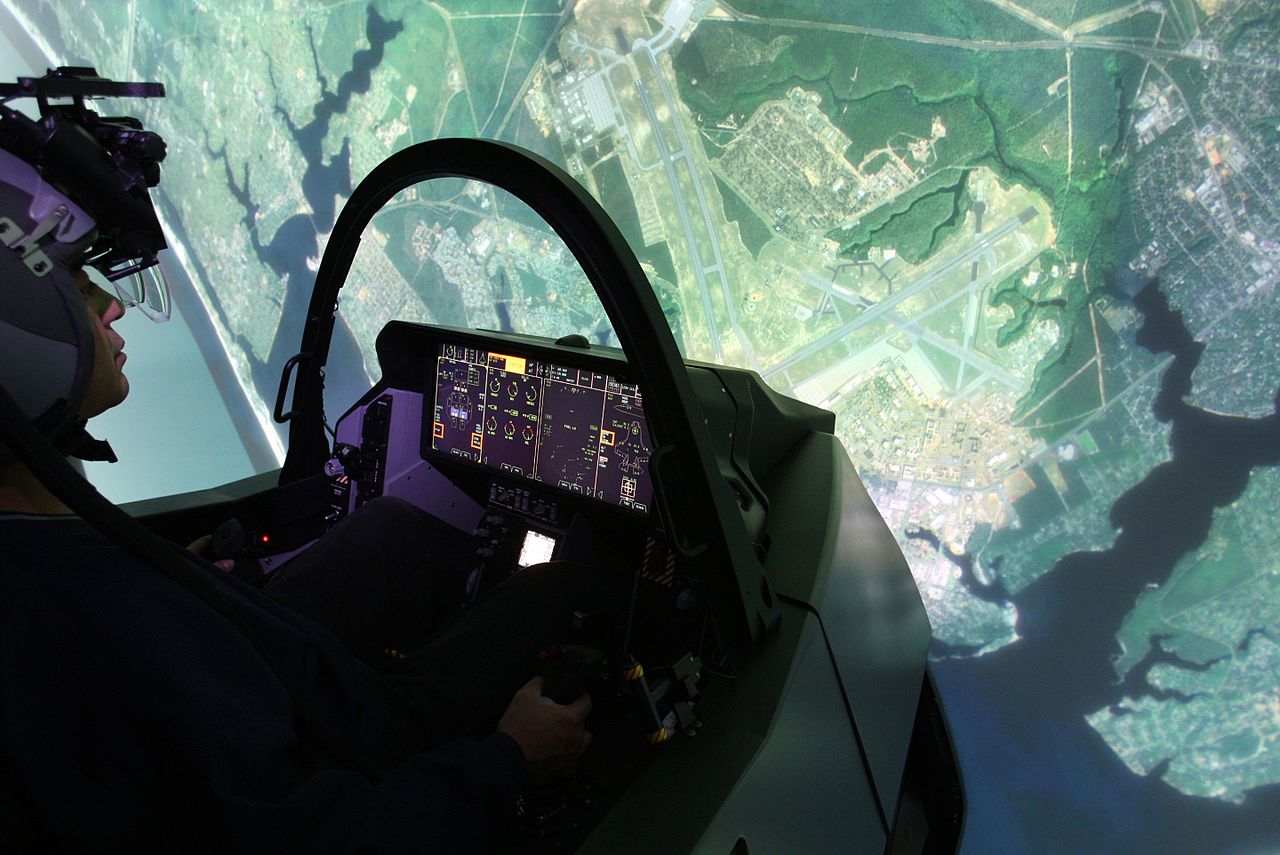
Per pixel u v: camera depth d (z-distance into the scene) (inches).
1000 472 322.0
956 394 327.6
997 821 307.6
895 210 334.6
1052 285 293.7
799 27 349.1
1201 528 277.9
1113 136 268.4
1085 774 302.0
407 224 567.2
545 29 442.3
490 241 529.0
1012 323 309.3
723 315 398.6
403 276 569.9
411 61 520.7
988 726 322.7
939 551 341.4
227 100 682.8
